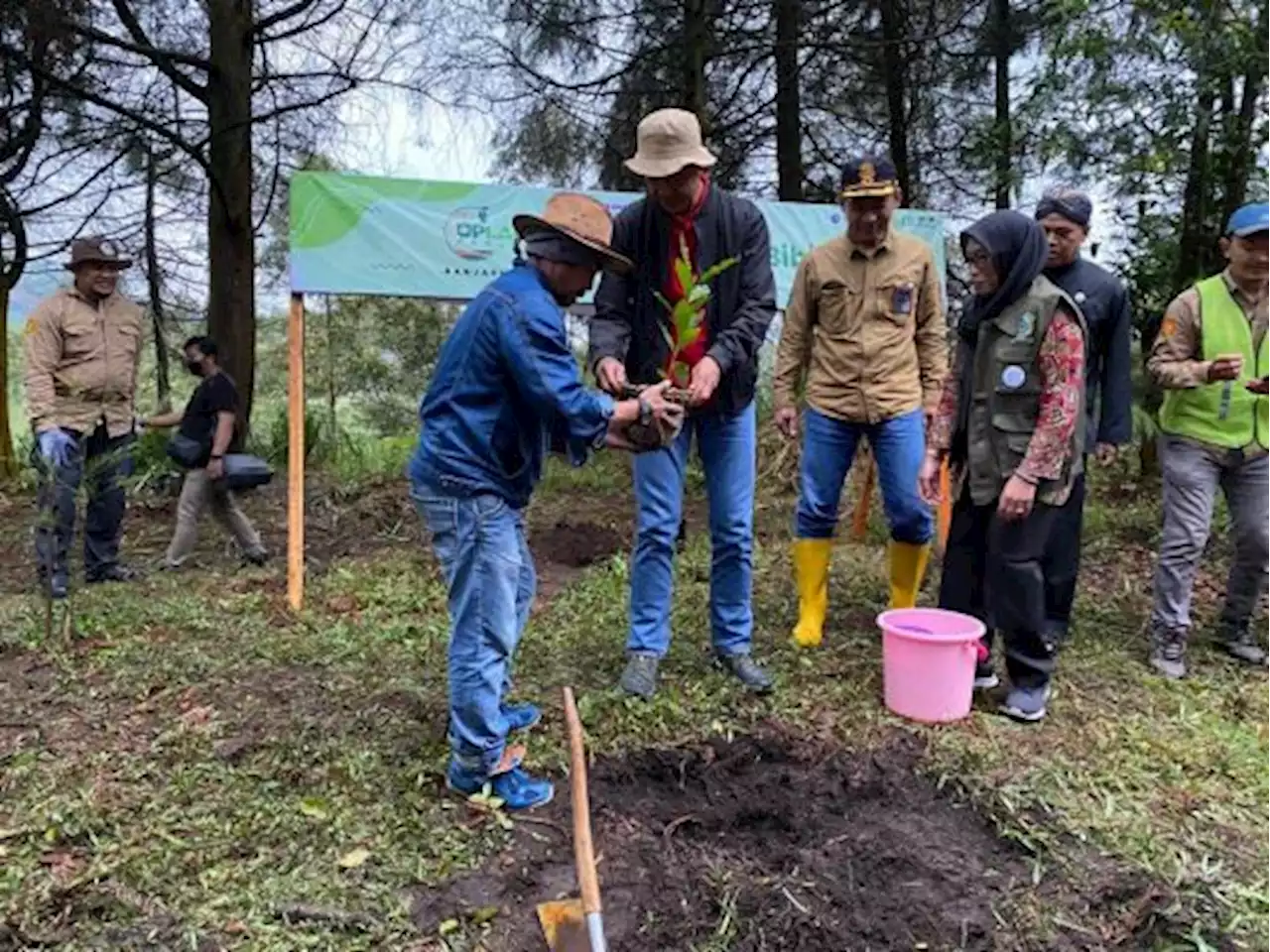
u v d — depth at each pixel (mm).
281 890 2465
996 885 2553
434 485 2697
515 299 2600
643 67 8422
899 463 4012
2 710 3498
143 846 2641
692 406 3242
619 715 3430
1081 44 5492
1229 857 2680
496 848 2652
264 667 3889
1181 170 5758
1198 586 5094
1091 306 3834
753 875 2562
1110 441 3930
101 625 4371
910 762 3168
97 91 8664
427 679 3770
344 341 13836
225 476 5586
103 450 5199
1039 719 3480
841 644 4242
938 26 8867
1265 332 3961
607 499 7473
